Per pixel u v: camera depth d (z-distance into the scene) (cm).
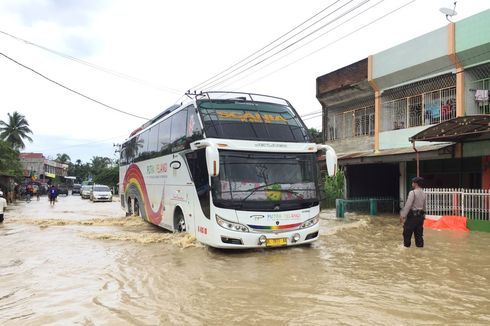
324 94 2369
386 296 631
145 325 522
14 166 4288
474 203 1373
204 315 557
